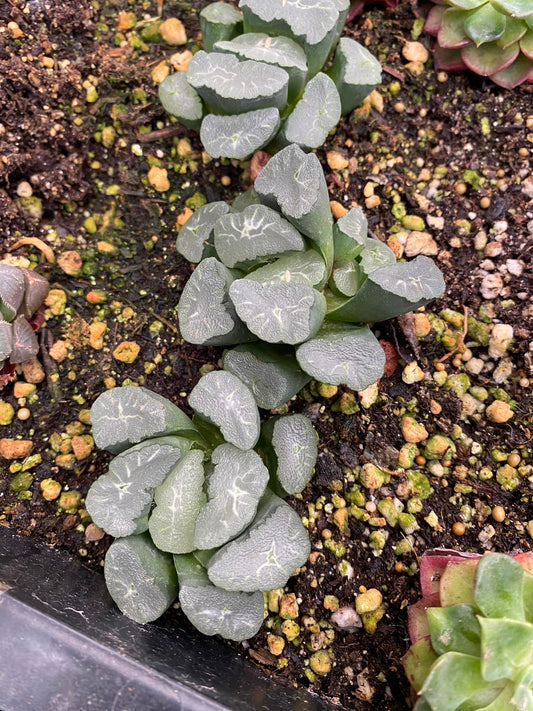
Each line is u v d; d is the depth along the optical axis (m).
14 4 0.15
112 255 0.15
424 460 0.14
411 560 0.13
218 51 0.13
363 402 0.14
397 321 0.15
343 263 0.13
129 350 0.15
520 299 0.15
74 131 0.15
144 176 0.16
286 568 0.11
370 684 0.12
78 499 0.13
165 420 0.11
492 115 0.16
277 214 0.12
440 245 0.15
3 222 0.15
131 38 0.16
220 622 0.11
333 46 0.15
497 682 0.10
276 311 0.11
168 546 0.11
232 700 0.10
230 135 0.12
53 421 0.14
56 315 0.15
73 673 0.09
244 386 0.11
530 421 0.14
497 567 0.10
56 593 0.11
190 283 0.12
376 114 0.16
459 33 0.15
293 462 0.12
